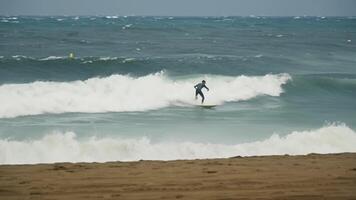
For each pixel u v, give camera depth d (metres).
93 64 110.88
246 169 35.81
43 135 54.41
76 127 59.62
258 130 60.84
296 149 51.91
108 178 32.38
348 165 37.69
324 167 36.72
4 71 102.31
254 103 83.31
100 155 47.94
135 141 51.69
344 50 197.50
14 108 69.31
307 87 95.69
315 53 180.25
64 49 165.50
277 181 31.25
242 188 29.22
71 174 33.91
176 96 84.00
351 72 129.00
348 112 76.69
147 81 88.38
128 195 27.47
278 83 95.69
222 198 26.64
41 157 46.78
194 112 73.06
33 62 108.81
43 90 78.44
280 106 80.88
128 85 85.75
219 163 38.78
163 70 102.12
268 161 39.81
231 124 64.31
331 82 98.25
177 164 38.38
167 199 26.44
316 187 29.45
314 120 68.94
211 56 148.38
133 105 77.25
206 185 30.09
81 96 78.69
